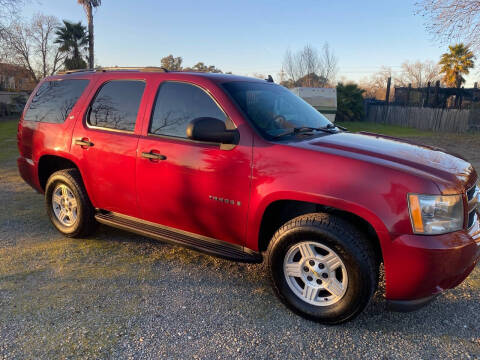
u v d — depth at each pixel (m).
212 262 3.89
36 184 4.70
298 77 44.69
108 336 2.67
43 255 3.98
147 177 3.51
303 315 2.89
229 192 3.07
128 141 3.63
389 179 2.56
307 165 2.77
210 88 3.32
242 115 3.12
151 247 4.24
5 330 2.71
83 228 4.25
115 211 3.96
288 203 3.14
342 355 2.53
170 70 3.79
